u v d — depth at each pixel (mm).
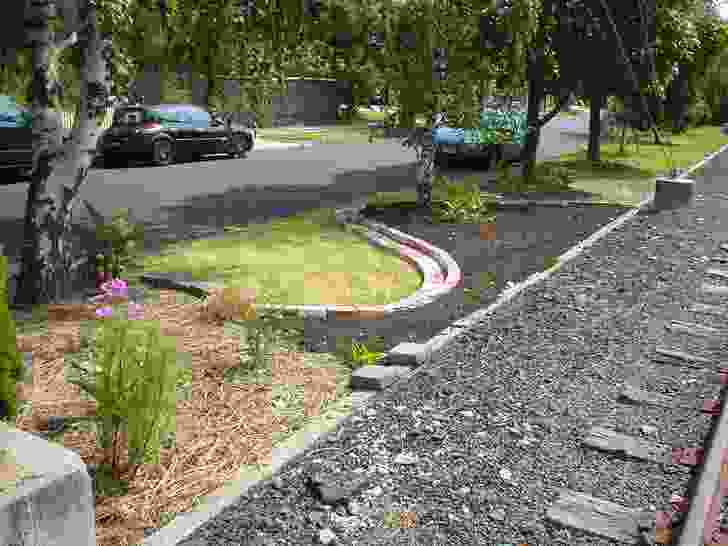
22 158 14688
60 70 7000
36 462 2752
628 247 10172
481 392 5059
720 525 3549
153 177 16453
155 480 3791
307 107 36500
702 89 51094
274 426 4453
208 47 8242
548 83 16266
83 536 2799
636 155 27109
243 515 3512
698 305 7398
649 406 4973
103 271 7363
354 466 4008
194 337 5863
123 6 6531
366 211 12312
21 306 6559
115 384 3852
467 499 3736
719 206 14375
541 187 16422
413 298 7309
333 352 5758
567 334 6375
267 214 12102
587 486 3906
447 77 11664
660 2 16938
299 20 8555
